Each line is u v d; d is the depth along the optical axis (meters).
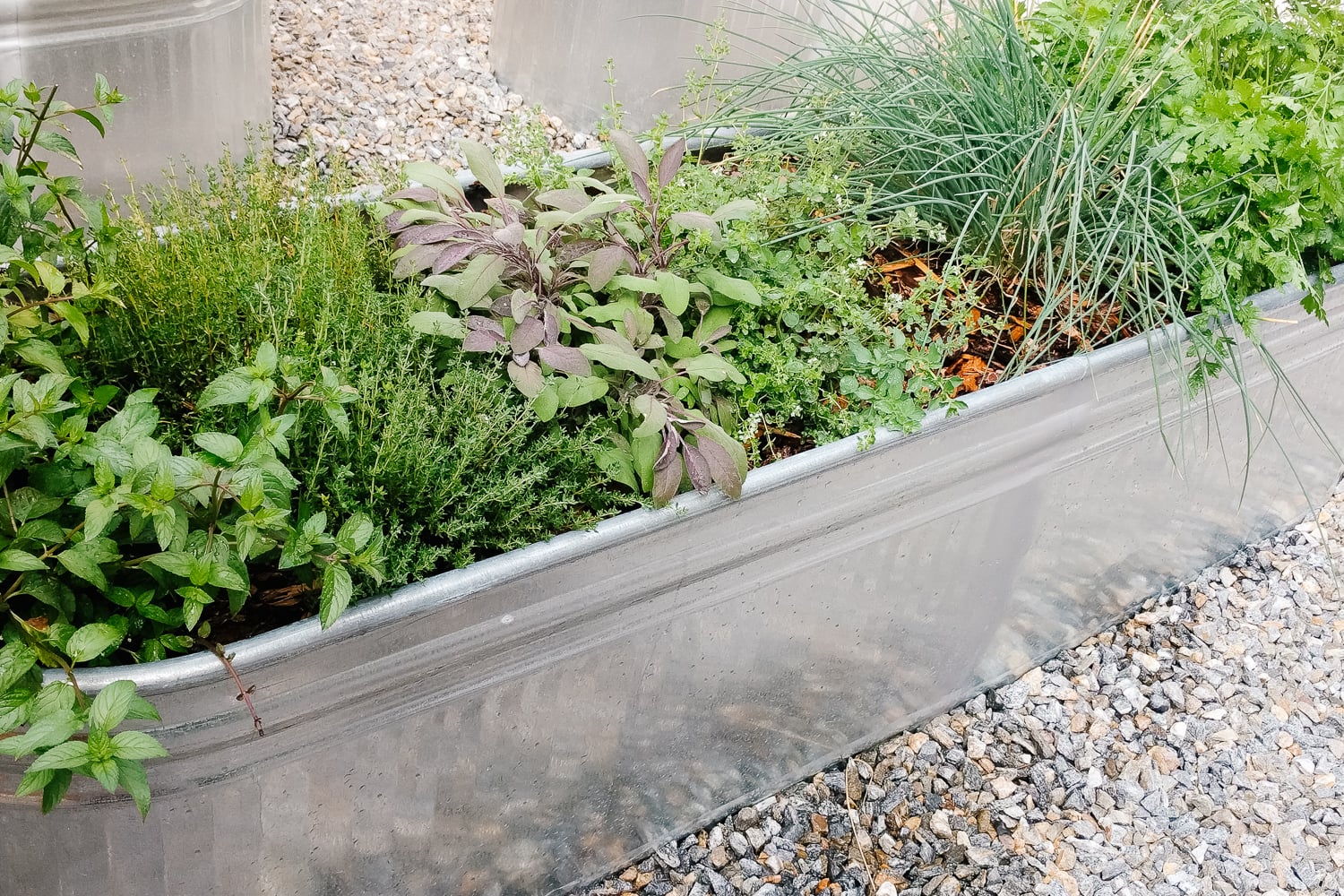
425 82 4.32
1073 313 2.40
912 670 2.58
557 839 2.21
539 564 1.70
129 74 3.17
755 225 2.32
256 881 1.81
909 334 2.43
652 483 1.87
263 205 2.10
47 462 1.53
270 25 3.74
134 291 1.82
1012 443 2.25
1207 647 3.02
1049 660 2.95
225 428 1.73
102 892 1.71
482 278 1.87
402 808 1.88
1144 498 2.75
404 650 1.64
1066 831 2.54
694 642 2.07
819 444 2.09
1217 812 2.61
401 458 1.73
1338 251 2.66
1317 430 3.13
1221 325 2.43
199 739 1.52
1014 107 2.62
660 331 2.21
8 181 1.59
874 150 2.72
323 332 1.78
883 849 2.44
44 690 1.35
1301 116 2.71
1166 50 2.66
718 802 2.44
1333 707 2.91
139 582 1.57
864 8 3.06
